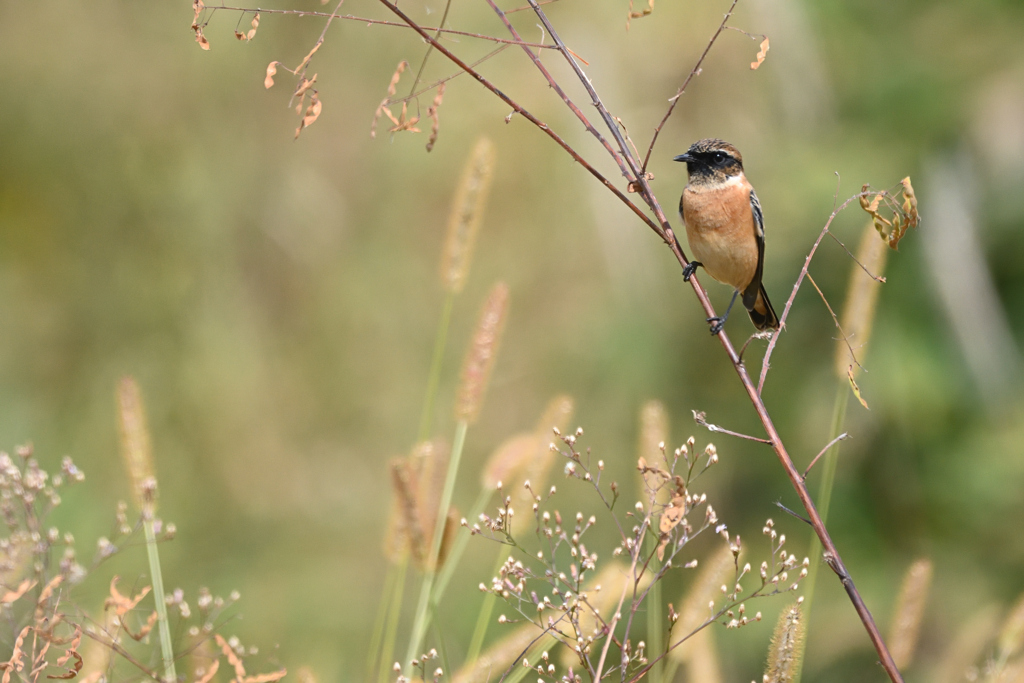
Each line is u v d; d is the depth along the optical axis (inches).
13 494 167.5
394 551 191.3
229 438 550.9
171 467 533.0
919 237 563.5
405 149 590.6
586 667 145.2
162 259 566.6
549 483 537.3
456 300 605.9
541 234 607.5
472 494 567.2
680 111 610.5
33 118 553.0
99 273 560.1
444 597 492.1
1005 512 525.7
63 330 550.0
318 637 457.7
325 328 586.2
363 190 597.6
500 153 589.3
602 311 607.2
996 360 549.0
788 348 573.9
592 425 590.2
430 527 198.5
